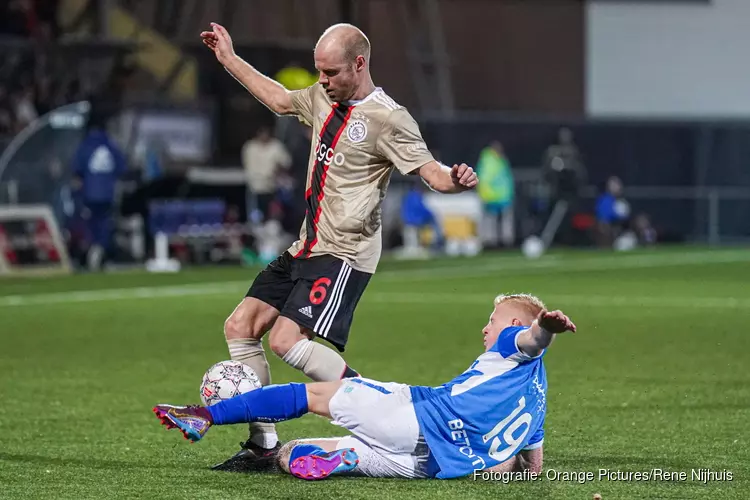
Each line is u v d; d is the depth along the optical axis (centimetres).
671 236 8169
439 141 7706
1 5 6525
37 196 5925
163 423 1533
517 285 5109
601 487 1578
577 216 7900
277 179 6259
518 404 1567
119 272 5800
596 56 8825
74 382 2578
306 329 1655
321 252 1661
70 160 5953
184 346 3189
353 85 1636
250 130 6806
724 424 2050
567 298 4494
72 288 4975
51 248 5678
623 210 7750
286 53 6969
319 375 1645
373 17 8175
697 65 8981
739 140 8169
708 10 8988
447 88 8312
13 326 3656
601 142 8025
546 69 8738
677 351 3030
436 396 1569
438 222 7381
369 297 4612
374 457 1581
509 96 8681
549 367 2745
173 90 6956
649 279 5409
